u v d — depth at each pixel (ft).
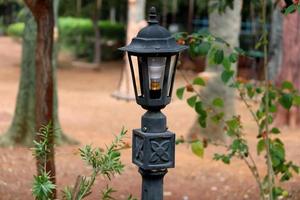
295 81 37.70
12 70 67.72
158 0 69.10
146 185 11.98
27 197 21.30
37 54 16.65
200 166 27.37
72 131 35.53
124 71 51.06
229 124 16.46
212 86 31.07
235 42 30.96
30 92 30.14
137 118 41.96
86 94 52.44
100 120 40.42
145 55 11.35
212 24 31.07
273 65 38.34
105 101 48.88
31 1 16.15
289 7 13.74
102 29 79.36
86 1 72.54
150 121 11.80
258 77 54.75
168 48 11.41
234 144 16.37
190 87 16.76
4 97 48.57
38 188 11.28
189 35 15.66
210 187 24.08
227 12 30.45
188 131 34.71
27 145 29.73
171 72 11.80
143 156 11.81
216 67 31.22
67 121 39.37
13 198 21.08
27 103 29.91
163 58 11.49
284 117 36.73
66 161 26.50
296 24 37.76
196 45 15.40
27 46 30.01
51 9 16.51
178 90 16.39
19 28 82.12
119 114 43.19
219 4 21.08
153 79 11.54
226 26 30.68
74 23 76.33
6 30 104.06
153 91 11.60
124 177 24.23
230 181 24.86
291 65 37.73
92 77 64.49
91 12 73.97
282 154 15.94
